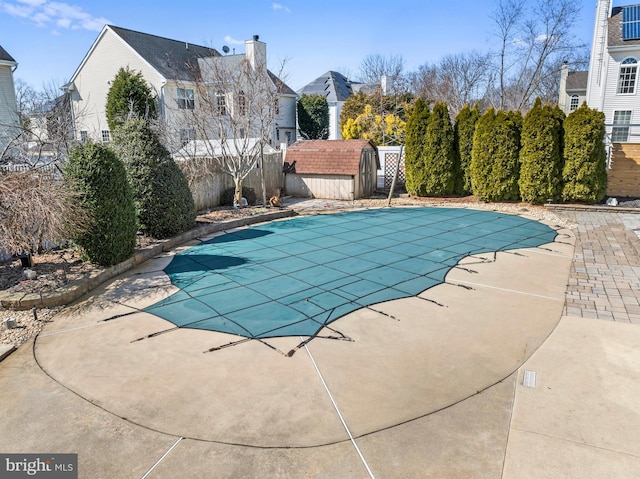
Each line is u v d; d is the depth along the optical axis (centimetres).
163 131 1257
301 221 1091
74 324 476
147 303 535
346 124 2491
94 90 2320
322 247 816
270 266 692
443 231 946
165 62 2250
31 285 555
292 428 299
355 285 596
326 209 1272
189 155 1145
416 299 541
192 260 734
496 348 412
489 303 527
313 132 2966
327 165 1462
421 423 303
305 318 484
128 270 678
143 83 1991
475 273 645
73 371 378
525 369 373
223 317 489
